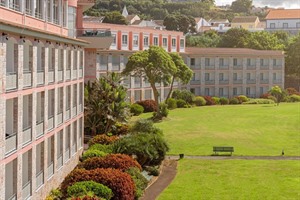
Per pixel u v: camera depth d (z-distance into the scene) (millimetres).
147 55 65062
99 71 70438
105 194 26578
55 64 31719
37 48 28109
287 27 151750
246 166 40906
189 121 65625
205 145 50312
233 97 92562
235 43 116875
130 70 65312
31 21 29094
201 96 88875
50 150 31438
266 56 99750
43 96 29156
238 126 62438
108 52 71500
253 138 54656
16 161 24172
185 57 92812
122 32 74875
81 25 50031
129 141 38438
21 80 24625
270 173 38406
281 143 51969
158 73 65500
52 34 29359
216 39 125125
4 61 22141
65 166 34875
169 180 36344
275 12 155250
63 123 34281
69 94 36844
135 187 29859
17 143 24141
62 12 37219
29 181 26469
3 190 22297
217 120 67125
